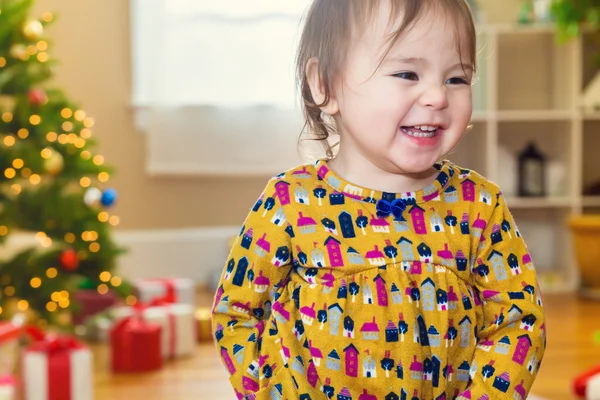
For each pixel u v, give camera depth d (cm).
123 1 409
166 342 283
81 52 406
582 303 379
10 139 289
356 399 106
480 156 428
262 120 416
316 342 107
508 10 449
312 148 148
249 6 409
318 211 111
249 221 114
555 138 446
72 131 303
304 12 118
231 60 411
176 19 407
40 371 224
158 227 421
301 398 107
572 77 415
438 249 109
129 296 317
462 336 109
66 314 334
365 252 108
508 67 454
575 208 417
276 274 113
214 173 416
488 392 106
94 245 302
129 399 236
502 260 112
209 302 379
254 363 110
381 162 109
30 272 292
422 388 106
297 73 119
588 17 380
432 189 112
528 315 110
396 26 104
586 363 268
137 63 409
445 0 106
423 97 104
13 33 291
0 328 226
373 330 106
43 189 294
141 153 416
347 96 109
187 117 411
